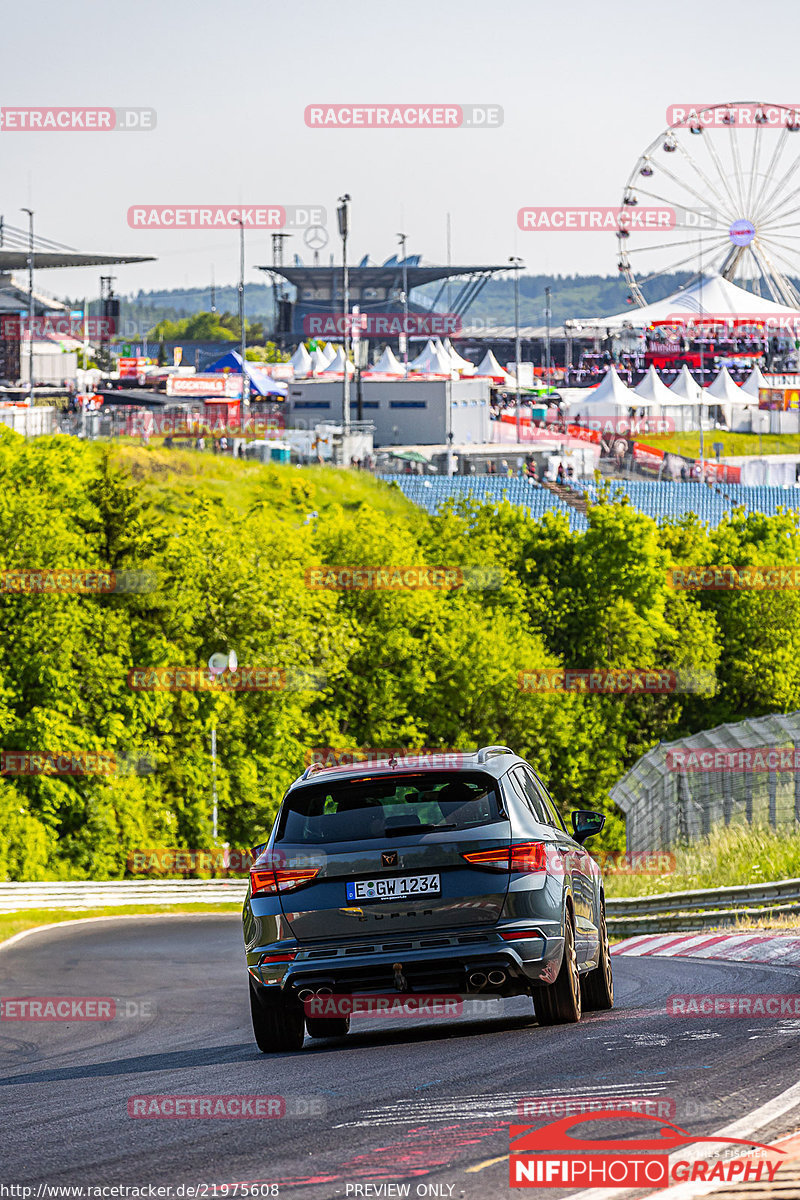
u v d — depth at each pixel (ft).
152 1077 62.85
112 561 437.17
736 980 93.25
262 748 434.30
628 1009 77.92
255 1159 40.78
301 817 67.87
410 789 67.67
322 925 65.67
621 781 281.95
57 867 382.01
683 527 622.95
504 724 483.10
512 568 540.93
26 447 494.59
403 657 467.52
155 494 593.42
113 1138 46.42
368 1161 39.09
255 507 499.92
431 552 547.90
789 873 170.71
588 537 538.88
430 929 65.10
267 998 66.80
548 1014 68.80
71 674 401.29
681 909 176.55
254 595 437.17
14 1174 41.32
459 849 65.41
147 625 426.92
